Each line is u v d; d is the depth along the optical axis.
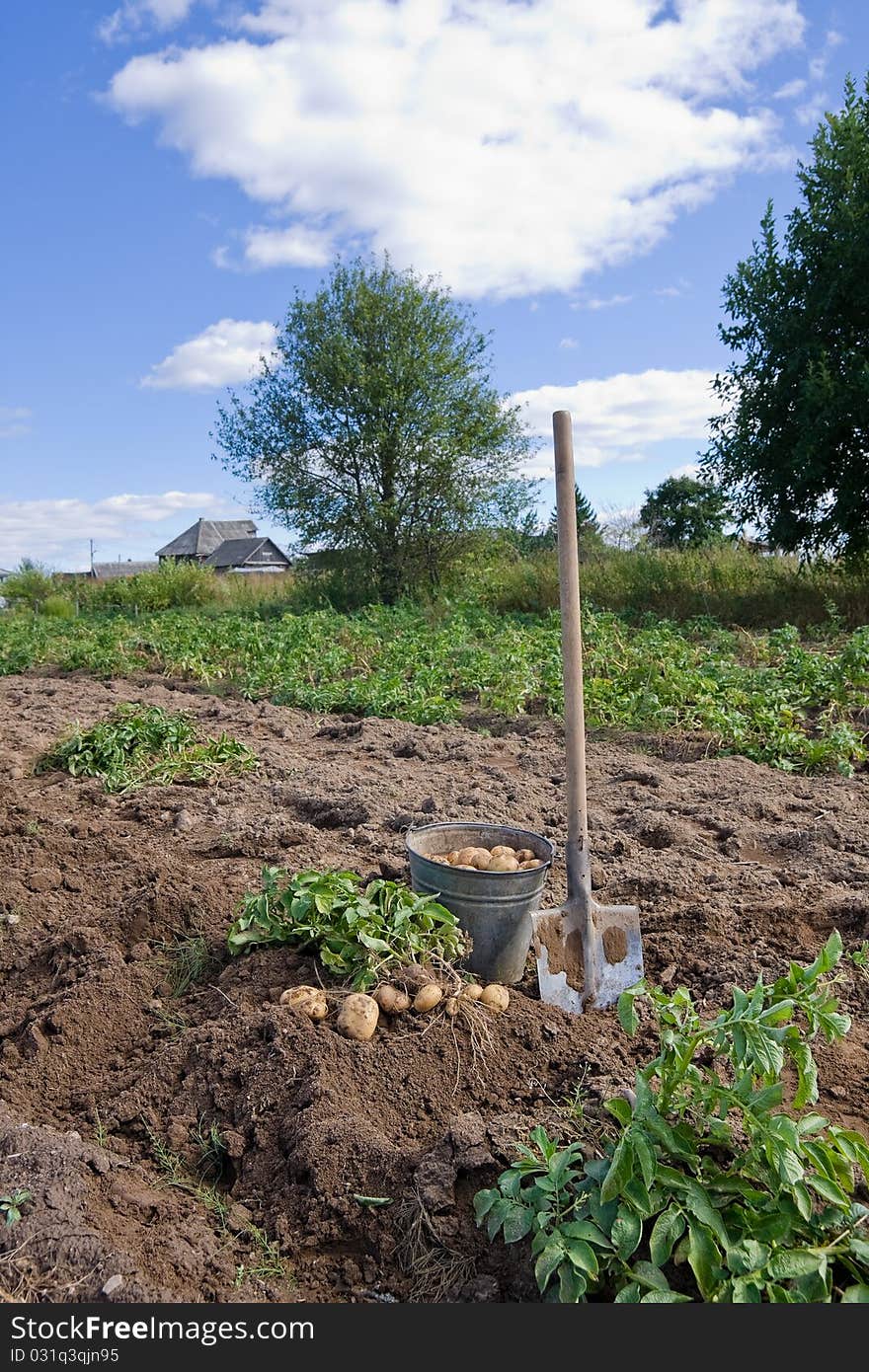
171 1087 3.17
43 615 27.59
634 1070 3.02
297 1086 2.98
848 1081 3.01
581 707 3.41
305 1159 2.71
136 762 6.94
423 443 22.88
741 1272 2.16
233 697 11.01
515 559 24.23
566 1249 2.23
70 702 10.59
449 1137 2.69
